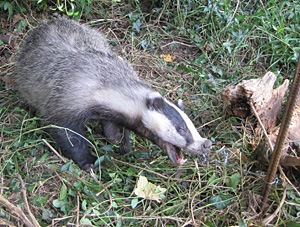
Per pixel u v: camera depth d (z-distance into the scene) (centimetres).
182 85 188
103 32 206
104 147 155
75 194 138
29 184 138
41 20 203
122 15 213
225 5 210
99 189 141
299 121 154
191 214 135
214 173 150
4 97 171
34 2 204
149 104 143
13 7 201
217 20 207
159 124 142
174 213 137
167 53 203
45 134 158
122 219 132
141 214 137
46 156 149
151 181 148
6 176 141
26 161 145
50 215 131
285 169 152
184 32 207
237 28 208
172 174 151
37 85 157
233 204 140
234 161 157
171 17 213
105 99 147
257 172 153
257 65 200
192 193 144
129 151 160
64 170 144
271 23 208
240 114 171
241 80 192
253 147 162
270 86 165
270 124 172
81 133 153
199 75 189
